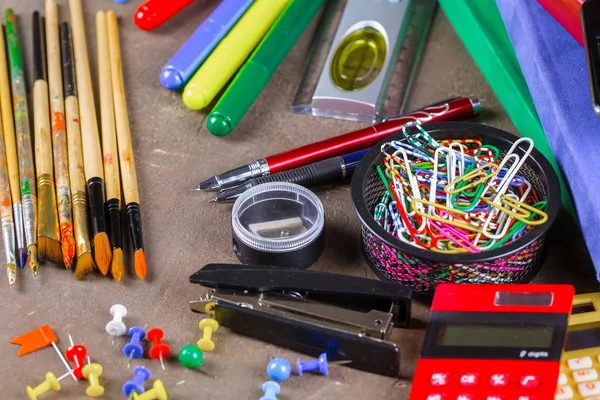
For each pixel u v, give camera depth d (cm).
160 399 82
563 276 94
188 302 93
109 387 85
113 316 90
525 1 100
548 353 80
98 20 122
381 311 85
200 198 104
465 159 96
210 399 84
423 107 112
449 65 118
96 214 98
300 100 114
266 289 87
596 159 88
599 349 83
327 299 87
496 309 83
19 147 106
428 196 94
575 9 95
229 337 89
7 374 87
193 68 114
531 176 93
